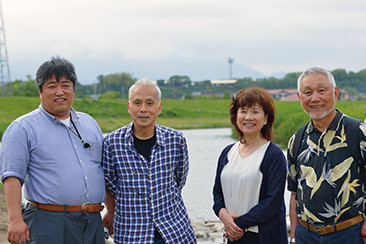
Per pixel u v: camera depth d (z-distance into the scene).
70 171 3.56
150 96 3.74
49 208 3.52
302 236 3.58
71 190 3.53
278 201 3.73
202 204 8.84
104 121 45.31
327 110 3.43
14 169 3.43
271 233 3.78
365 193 3.37
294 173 3.72
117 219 3.81
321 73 3.47
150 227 3.72
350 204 3.35
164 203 3.80
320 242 3.45
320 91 3.44
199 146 21.52
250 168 3.83
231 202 3.92
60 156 3.56
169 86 137.00
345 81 120.94
